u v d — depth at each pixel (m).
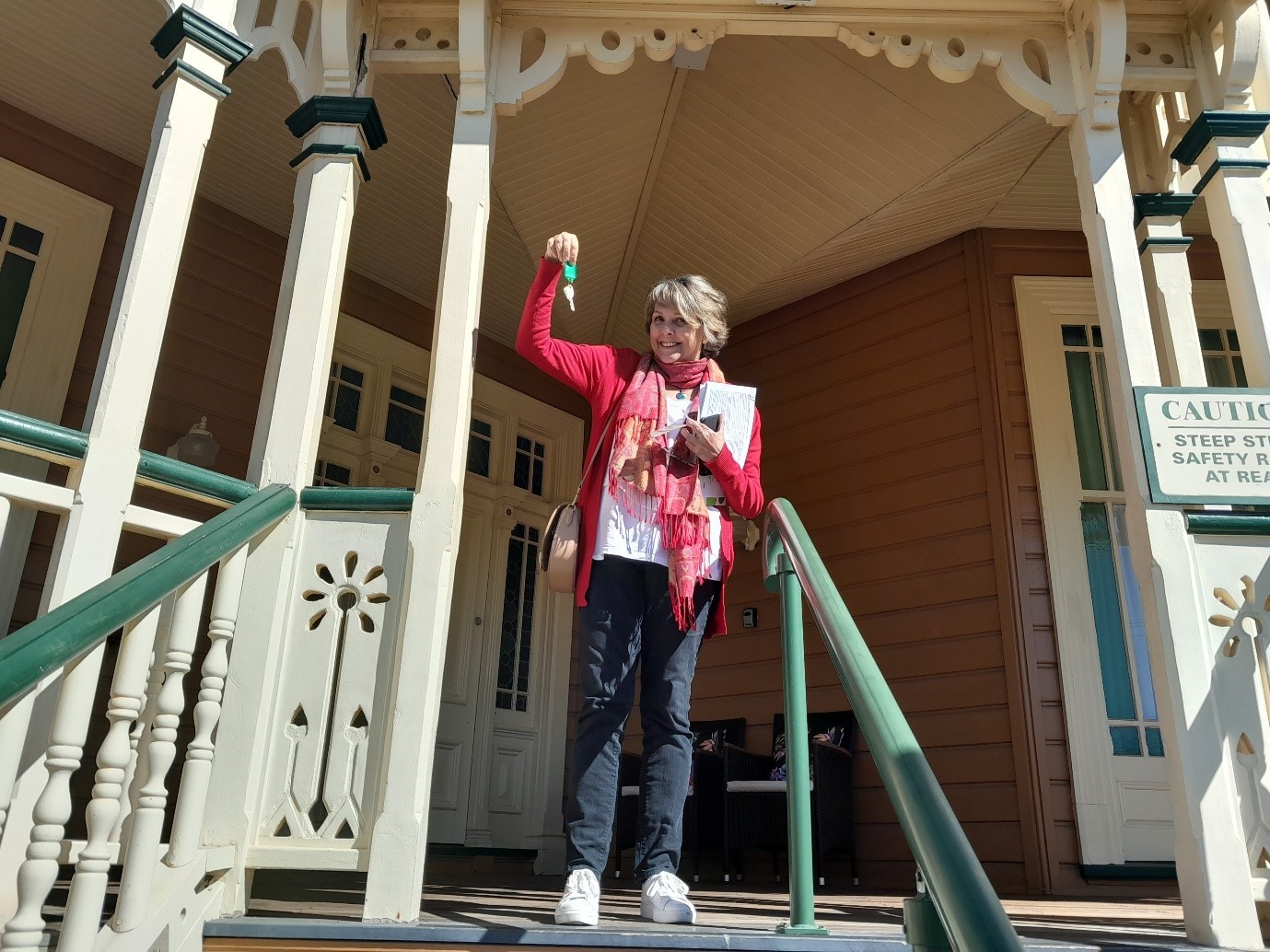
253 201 5.09
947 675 5.06
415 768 2.31
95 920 1.73
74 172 4.70
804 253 5.56
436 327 2.77
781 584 2.33
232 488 2.55
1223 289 5.36
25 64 4.30
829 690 5.44
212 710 2.20
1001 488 5.11
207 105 2.67
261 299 5.22
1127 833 4.61
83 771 3.99
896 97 4.38
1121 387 2.88
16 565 4.12
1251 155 3.13
